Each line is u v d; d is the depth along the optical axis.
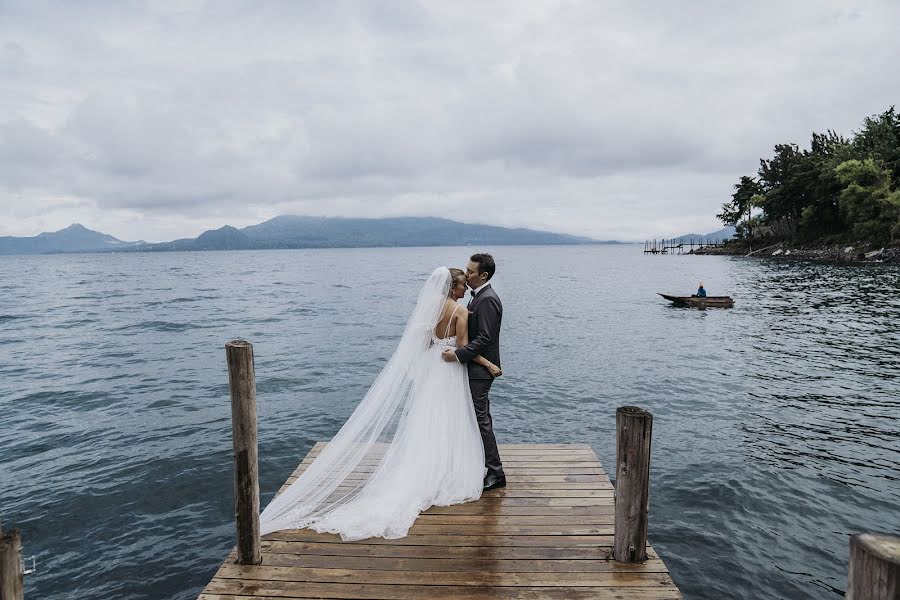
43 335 21.36
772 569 6.15
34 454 9.16
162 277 66.94
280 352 18.06
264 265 110.12
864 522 7.12
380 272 77.19
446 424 4.74
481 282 4.82
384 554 3.84
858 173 67.75
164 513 7.26
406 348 4.79
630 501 3.67
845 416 11.27
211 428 10.39
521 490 4.86
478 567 3.67
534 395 13.10
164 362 16.33
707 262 91.81
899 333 20.95
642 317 27.42
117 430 10.30
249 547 3.68
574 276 67.19
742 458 9.14
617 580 3.53
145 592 5.70
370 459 5.37
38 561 6.23
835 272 53.75
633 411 3.64
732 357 17.23
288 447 9.56
